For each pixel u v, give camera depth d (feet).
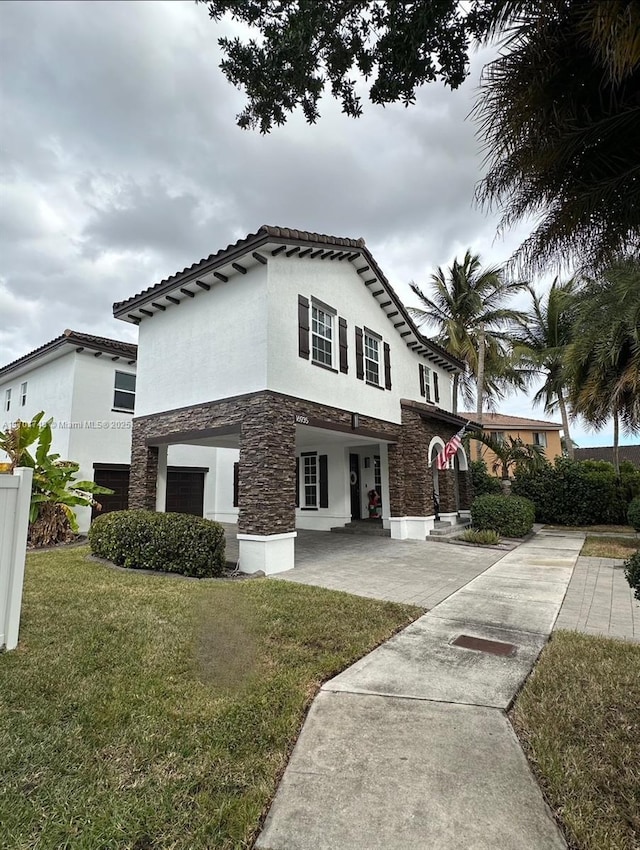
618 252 15.26
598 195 13.67
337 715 12.38
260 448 31.58
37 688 13.12
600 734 11.23
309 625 19.26
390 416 48.70
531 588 27.14
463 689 13.89
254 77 13.12
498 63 11.85
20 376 60.44
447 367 67.36
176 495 61.00
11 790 9.02
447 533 48.55
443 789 9.41
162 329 41.14
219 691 13.23
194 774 9.66
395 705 12.92
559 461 66.03
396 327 52.54
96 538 33.60
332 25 11.63
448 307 84.64
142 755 10.21
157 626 18.49
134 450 42.37
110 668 14.56
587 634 18.88
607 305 42.27
